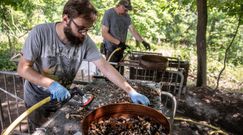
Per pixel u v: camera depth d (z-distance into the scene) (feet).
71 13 5.78
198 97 14.28
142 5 27.68
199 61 15.99
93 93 7.06
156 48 27.76
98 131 5.15
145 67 10.23
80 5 5.72
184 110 13.17
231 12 16.19
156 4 28.55
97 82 7.78
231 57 27.99
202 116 13.01
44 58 6.94
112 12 14.08
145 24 26.99
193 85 16.92
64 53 6.94
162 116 5.36
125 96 6.93
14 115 12.91
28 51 6.62
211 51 28.78
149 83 7.88
